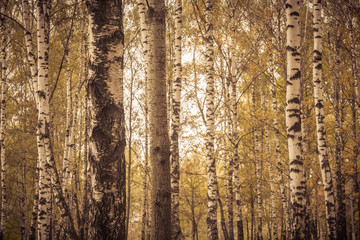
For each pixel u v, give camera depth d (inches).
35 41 588.7
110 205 151.7
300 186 248.5
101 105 160.6
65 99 737.6
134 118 806.5
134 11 711.7
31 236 503.2
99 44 165.8
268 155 621.0
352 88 527.2
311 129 555.2
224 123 675.4
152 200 206.2
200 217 1103.0
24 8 398.0
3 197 594.9
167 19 661.9
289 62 263.3
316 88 410.9
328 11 538.9
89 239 151.9
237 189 528.4
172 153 374.3
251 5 557.9
